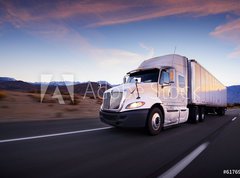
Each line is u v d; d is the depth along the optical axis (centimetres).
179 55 883
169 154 403
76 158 368
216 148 459
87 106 2108
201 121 1101
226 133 682
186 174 295
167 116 673
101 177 277
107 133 636
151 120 598
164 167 324
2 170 302
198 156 392
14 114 1188
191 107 997
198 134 650
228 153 416
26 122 909
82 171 301
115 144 487
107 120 609
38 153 399
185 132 689
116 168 316
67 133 630
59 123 882
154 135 612
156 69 701
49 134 610
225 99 2055
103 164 335
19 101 1864
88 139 541
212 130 751
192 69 947
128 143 500
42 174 287
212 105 1491
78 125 817
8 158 363
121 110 563
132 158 372
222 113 1858
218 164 343
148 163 344
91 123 882
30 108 1495
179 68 864
